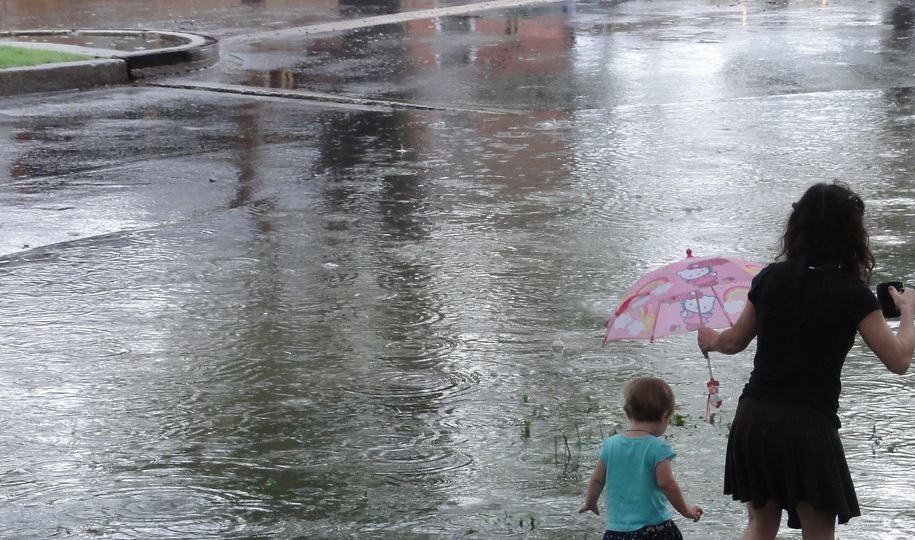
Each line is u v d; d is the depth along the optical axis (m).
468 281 11.92
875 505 7.00
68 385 9.34
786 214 14.38
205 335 10.48
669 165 17.39
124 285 12.04
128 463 7.92
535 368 9.50
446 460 7.85
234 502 7.31
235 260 12.89
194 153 18.92
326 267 12.55
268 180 16.92
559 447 7.99
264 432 8.39
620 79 26.19
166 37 33.22
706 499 7.16
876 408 8.49
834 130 19.83
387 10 42.03
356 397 8.99
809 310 5.61
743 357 9.61
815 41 32.03
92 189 16.45
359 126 21.22
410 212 14.91
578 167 17.42
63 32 34.31
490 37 34.28
